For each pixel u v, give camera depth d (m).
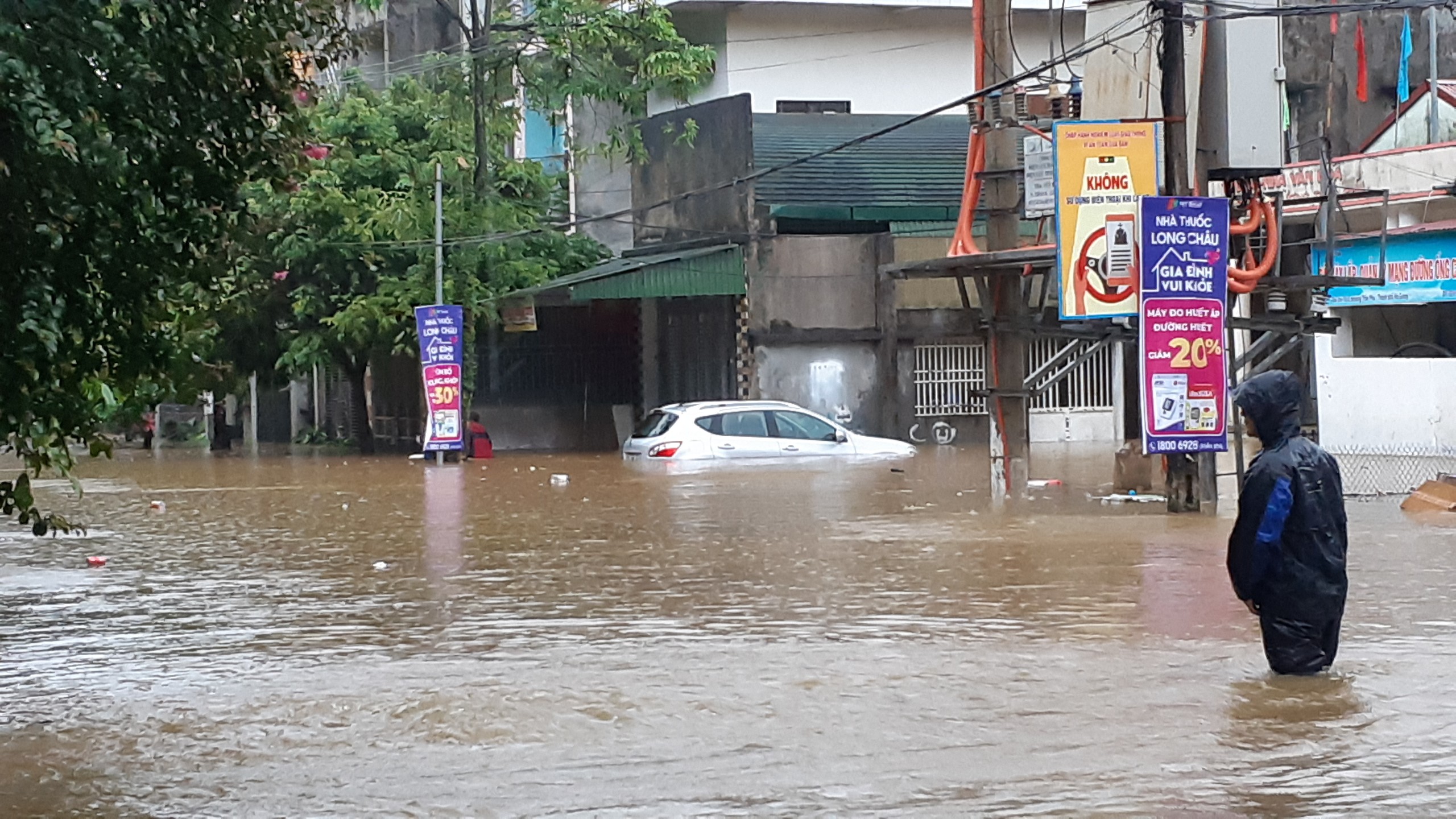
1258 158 15.23
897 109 37.44
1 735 7.36
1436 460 19.31
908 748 6.79
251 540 15.55
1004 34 17.36
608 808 5.97
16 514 18.70
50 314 6.29
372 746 7.00
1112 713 7.36
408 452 34.28
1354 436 19.05
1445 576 11.48
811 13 36.88
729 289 30.53
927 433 31.20
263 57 7.05
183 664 9.01
